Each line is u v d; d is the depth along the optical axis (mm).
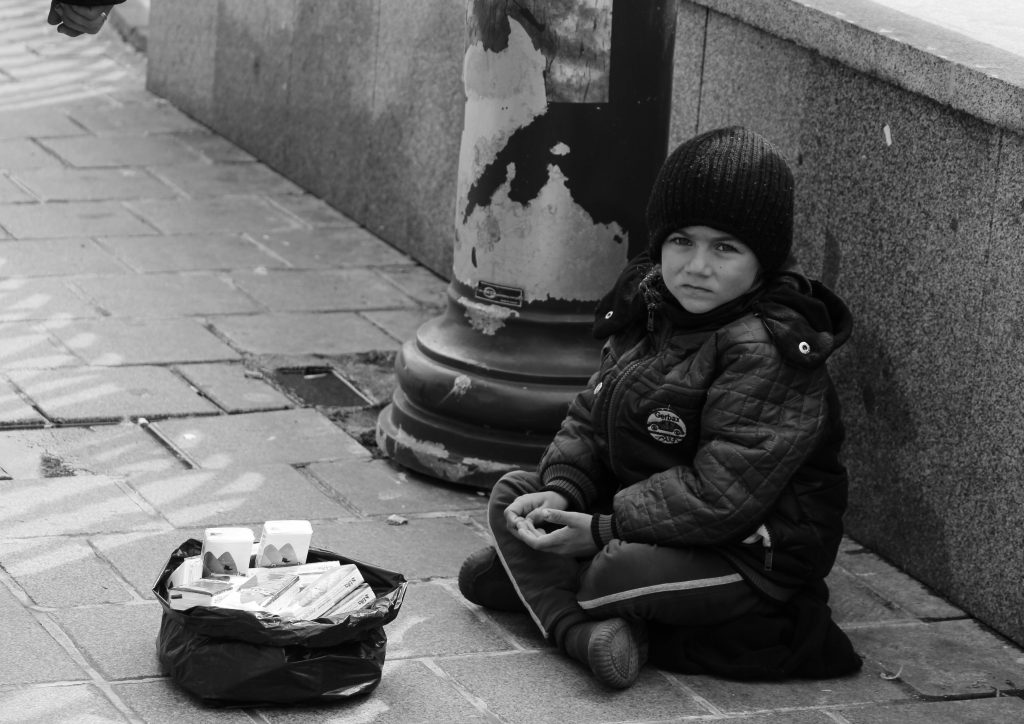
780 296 3836
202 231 7355
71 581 4160
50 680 3662
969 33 4668
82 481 4805
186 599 3631
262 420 5418
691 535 3781
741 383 3771
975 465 4355
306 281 6852
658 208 3818
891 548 4699
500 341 4973
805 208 4969
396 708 3678
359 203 7707
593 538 3863
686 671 3941
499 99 4773
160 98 9453
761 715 3766
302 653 3621
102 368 5699
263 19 8336
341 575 3760
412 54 7137
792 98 5004
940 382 4461
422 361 5070
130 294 6465
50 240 6996
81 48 10266
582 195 4824
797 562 3879
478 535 4691
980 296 4297
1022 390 4184
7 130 8523
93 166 8109
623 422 3936
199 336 6098
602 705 3762
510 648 4023
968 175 4312
